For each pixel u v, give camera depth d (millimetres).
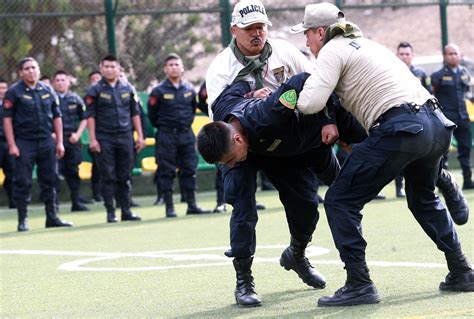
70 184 16828
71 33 18578
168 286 7547
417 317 5594
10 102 13555
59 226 13945
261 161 6664
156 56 18875
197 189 19422
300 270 7074
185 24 19047
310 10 6371
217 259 9000
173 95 14289
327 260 8453
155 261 9141
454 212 6770
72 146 16719
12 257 10320
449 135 6203
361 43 6125
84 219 15094
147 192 19203
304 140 6305
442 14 20656
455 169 21156
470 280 6410
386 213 12648
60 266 9234
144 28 18828
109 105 14188
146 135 18578
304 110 6008
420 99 6121
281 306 6387
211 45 19203
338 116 6449
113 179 14242
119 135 14234
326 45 6086
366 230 10695
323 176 6953
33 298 7395
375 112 6070
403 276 7246
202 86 14422
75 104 16859
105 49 18625
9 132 13578
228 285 7414
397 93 6047
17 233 13266
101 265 9117
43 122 13703
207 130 6121
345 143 6664
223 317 6113
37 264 9531
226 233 11484
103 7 18391
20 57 18391
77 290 7645
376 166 6062
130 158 14359
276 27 19547
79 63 18656
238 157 6211
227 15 18906
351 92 6105
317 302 6328
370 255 8562
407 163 6098
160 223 13406
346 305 6184
